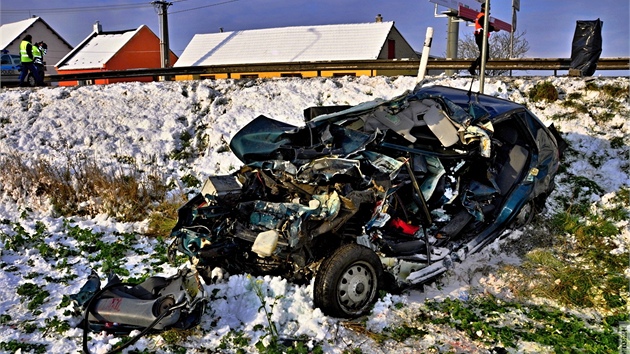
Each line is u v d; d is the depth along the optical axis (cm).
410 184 528
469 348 427
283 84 1137
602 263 606
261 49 3059
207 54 3123
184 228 505
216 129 992
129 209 783
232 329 448
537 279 553
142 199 809
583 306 512
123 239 697
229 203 506
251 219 492
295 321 455
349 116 597
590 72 1166
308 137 571
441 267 527
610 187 799
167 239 698
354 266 469
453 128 564
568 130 927
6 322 470
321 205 476
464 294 524
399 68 1355
